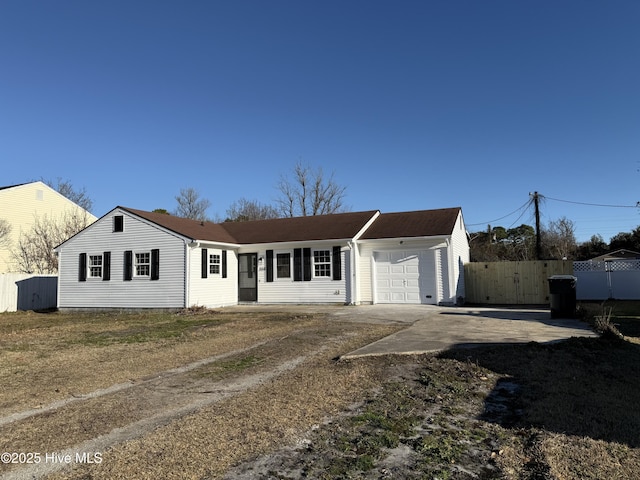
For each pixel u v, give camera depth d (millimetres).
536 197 34219
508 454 4082
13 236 29688
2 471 3936
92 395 6348
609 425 4680
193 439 4523
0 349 10273
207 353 9156
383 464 3934
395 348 8406
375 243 19422
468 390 6066
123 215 20219
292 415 5168
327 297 19594
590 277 20203
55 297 25500
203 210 49812
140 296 19469
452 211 20469
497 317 13430
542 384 6160
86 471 3891
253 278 21062
